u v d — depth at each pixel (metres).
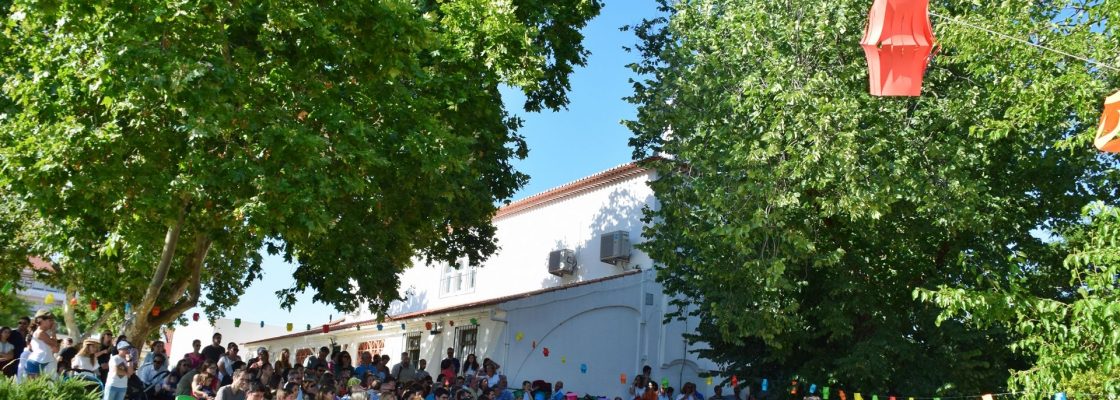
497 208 20.67
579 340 22.42
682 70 16.81
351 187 13.25
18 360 13.25
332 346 30.00
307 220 12.46
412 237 19.02
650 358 22.81
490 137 17.59
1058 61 12.77
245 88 12.93
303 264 19.38
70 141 11.71
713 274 15.73
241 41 13.72
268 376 15.55
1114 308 9.41
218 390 13.34
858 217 14.74
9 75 13.12
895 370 16.70
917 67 6.91
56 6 11.40
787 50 15.53
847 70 15.09
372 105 14.61
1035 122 12.98
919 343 17.31
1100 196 16.36
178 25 12.16
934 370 16.55
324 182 12.68
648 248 17.45
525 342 22.00
